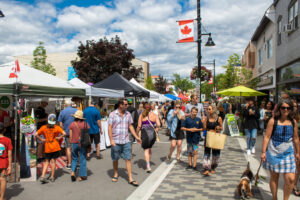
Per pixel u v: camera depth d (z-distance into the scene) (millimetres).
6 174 4621
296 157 4215
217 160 6207
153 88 62750
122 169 6867
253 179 5133
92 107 8227
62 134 6043
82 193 5074
